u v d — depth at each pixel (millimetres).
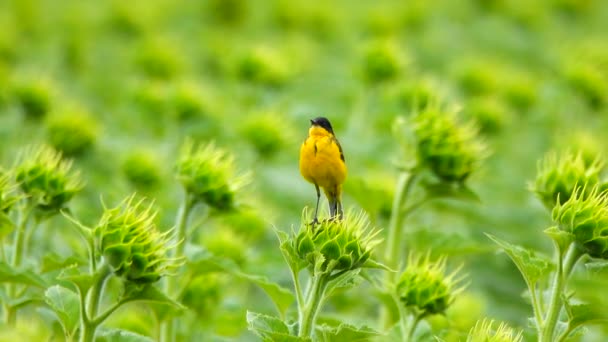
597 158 9664
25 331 9383
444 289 9328
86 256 11078
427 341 9367
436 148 10930
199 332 11078
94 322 7723
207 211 10117
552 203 9742
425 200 11180
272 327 7879
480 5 31516
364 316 13664
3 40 24234
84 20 28297
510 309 15336
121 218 7785
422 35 29234
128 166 15227
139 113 19828
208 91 20422
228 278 11914
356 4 32969
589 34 31281
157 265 7781
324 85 22672
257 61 19656
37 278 8641
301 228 7859
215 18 30734
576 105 20328
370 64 18844
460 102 19656
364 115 19250
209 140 17328
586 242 8188
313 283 8023
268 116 15953
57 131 15578
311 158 10617
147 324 11469
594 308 8078
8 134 16969
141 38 26578
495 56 28578
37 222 9688
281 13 29094
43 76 18094
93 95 23828
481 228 16219
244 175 10258
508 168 19344
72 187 9695
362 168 17641
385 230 12945
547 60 28344
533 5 31062
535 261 8383
